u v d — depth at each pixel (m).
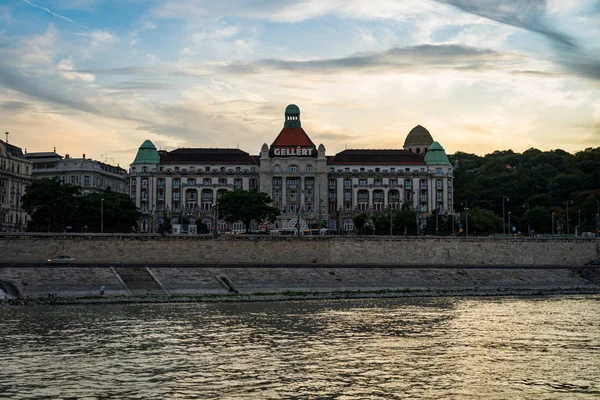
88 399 87.69
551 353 115.50
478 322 146.75
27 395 89.00
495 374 101.81
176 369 102.69
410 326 140.62
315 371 102.25
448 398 90.25
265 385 94.62
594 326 141.88
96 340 122.56
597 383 97.62
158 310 161.50
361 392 92.06
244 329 135.50
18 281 184.00
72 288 185.38
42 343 119.31
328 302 182.75
